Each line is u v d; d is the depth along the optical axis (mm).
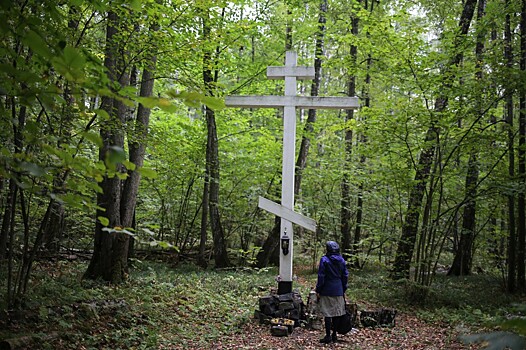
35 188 2623
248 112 16766
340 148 16609
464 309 9031
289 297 7762
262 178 16188
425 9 13812
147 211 16516
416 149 10094
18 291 5980
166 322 7098
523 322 1558
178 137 13750
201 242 14734
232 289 10164
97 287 8367
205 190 14852
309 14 15586
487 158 10438
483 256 14711
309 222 7840
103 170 2408
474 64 9375
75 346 5367
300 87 23750
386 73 10359
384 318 7879
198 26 9734
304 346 6516
